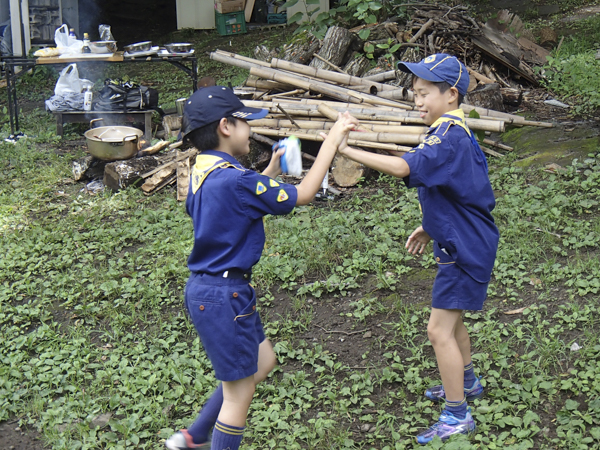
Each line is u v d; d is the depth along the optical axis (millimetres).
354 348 4227
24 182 7871
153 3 19812
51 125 10430
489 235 3059
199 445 2979
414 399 3680
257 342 2834
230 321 2721
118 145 7539
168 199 6977
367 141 7059
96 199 7172
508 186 6383
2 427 3740
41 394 3945
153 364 4195
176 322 4641
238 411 2834
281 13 17297
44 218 6723
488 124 7035
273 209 2703
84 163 7754
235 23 16734
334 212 6180
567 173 6414
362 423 3520
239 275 2756
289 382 3881
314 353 4188
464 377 3414
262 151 7766
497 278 4762
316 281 4949
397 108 7570
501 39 10125
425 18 9734
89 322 4766
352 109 7469
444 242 3006
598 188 6113
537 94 9438
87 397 3867
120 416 3746
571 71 9656
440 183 2896
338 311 4668
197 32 17609
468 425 3205
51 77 14070
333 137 2824
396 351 4047
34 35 14164
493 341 4027
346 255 5348
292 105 7684
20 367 4215
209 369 4102
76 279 5383
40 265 5707
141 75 14141
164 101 11672
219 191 2689
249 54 14727
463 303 3033
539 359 3764
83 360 4238
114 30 18734
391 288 4801
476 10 15367
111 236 6160
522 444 3143
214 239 2721
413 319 4336
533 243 5156
